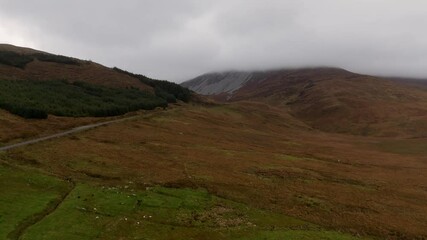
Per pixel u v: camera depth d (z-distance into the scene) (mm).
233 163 90000
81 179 63438
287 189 72250
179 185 65438
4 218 45125
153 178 68000
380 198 75062
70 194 55125
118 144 95562
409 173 104750
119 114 150125
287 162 100375
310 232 49844
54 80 189375
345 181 87375
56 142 88312
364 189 81875
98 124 121062
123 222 47312
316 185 79375
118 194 56781
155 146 98562
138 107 167750
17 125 96750
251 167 88062
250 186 70438
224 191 64812
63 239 41469
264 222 52719
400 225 58281
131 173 69938
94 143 93000
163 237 44781
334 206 64688
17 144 81375
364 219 59219
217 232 47625
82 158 76375
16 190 54156
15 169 63031
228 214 54438
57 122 112312
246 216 54406
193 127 144875
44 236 41656
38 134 94562
